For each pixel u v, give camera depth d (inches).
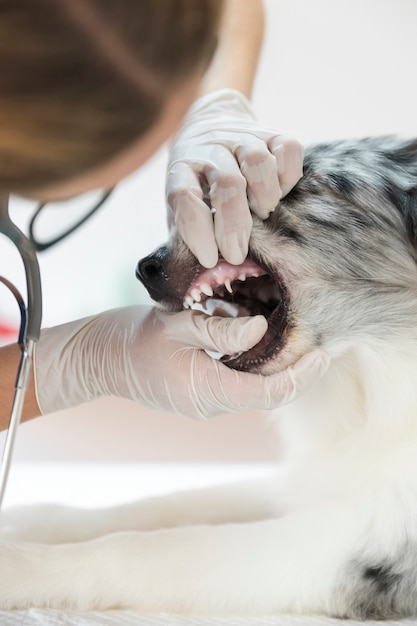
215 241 76.9
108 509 95.5
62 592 72.2
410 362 90.3
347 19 225.3
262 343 87.4
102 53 41.5
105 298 239.8
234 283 91.1
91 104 43.0
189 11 43.7
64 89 42.0
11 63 40.6
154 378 79.6
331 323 89.2
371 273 90.3
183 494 99.3
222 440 215.8
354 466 89.5
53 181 46.7
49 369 81.0
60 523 92.0
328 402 94.9
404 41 224.7
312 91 229.5
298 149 82.0
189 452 208.2
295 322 88.4
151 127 46.6
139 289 237.9
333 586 74.5
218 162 79.2
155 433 219.0
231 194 76.0
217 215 76.5
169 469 189.3
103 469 189.2
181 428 220.2
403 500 81.0
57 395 82.0
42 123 43.1
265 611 73.5
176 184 77.7
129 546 75.5
